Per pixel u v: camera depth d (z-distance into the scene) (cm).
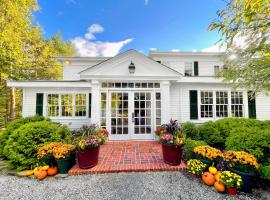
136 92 793
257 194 345
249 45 367
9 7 1327
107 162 497
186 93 903
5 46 1330
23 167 474
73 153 478
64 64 1288
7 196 346
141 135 779
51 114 933
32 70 1673
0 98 1608
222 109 916
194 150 458
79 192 356
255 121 749
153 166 464
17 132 505
